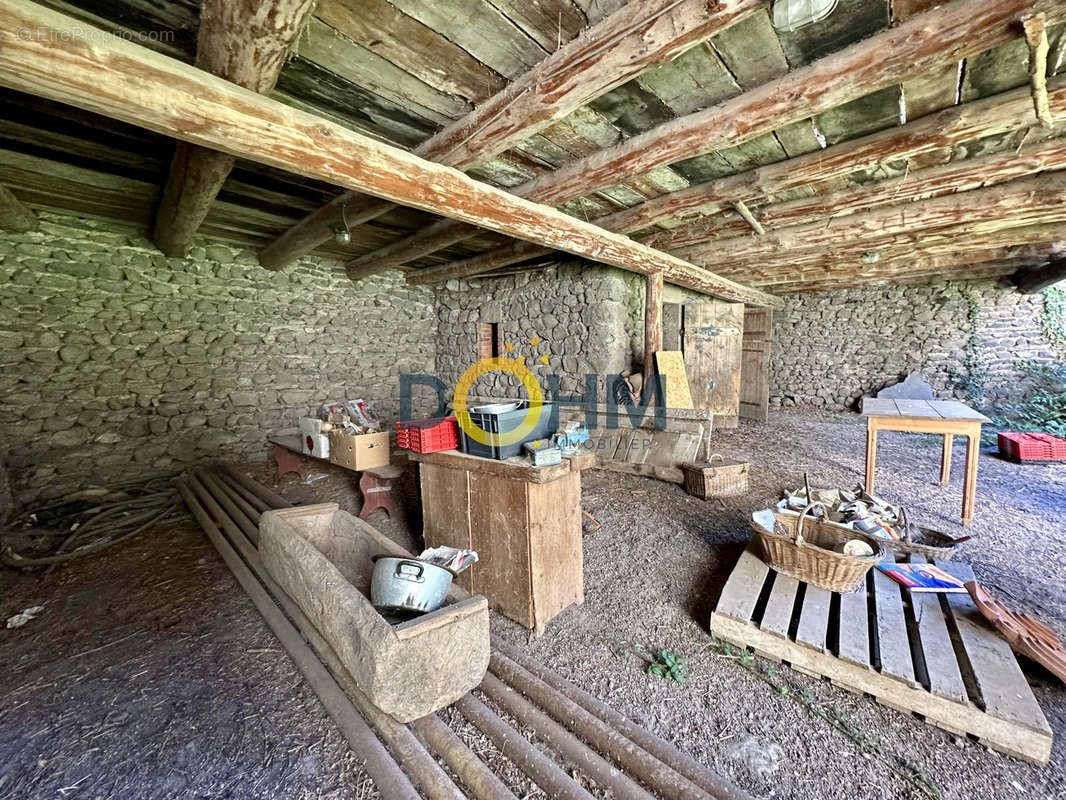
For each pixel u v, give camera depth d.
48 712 1.55
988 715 1.41
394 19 1.49
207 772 1.34
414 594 1.60
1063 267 5.07
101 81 1.37
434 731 1.41
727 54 1.74
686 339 6.11
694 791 1.24
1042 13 1.37
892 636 1.76
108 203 3.35
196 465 4.45
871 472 3.39
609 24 1.52
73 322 3.75
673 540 2.96
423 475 2.48
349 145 2.01
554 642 2.01
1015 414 6.13
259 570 2.33
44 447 3.63
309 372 5.25
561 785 1.26
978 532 2.98
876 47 1.62
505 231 2.95
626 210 3.58
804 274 6.23
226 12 1.29
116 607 2.20
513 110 1.93
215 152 2.15
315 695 1.62
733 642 1.93
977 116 2.09
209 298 4.47
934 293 6.75
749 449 5.20
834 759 1.42
